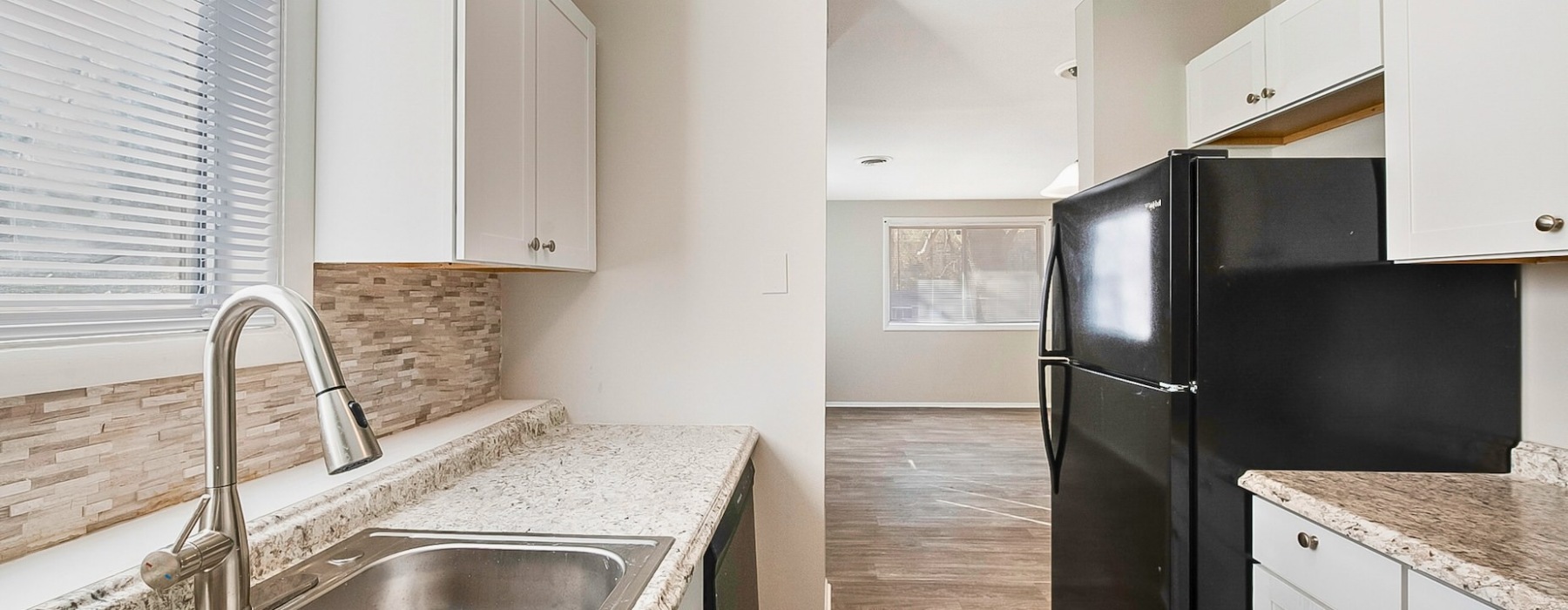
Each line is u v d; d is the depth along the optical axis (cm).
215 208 99
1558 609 74
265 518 86
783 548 183
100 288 84
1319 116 192
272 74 110
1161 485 134
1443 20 115
